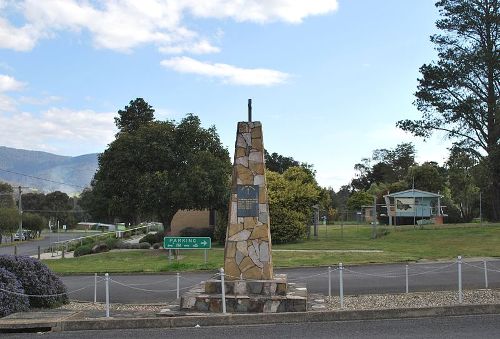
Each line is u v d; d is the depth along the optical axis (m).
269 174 36.50
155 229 61.72
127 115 60.44
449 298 13.13
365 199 64.69
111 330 10.71
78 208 120.88
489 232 33.75
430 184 60.84
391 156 96.94
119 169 29.52
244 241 12.76
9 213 70.00
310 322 11.02
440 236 33.16
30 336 10.21
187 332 10.27
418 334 9.41
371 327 10.25
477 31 46.34
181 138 30.44
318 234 40.75
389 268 20.73
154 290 16.75
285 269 21.20
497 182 45.69
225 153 31.80
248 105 13.27
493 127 45.44
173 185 28.88
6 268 13.09
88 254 33.94
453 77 45.50
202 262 24.34
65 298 14.26
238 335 9.77
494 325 10.15
